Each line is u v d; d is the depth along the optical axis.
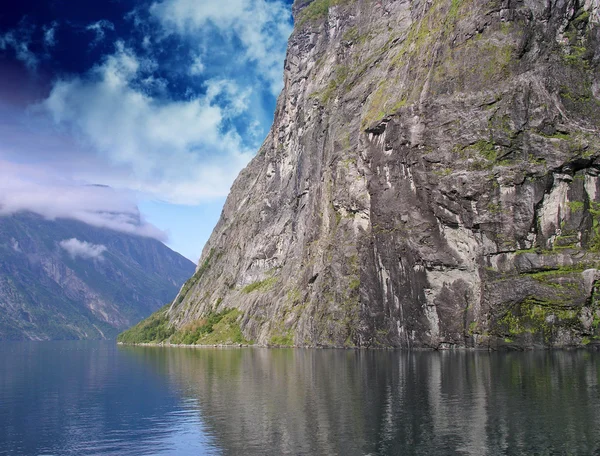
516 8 96.62
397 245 100.88
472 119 94.50
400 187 101.94
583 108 90.12
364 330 107.62
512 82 93.31
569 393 47.06
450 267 93.94
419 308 97.12
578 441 33.94
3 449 36.94
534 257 86.69
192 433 39.75
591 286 82.81
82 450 36.47
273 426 40.38
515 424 37.78
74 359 124.12
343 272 118.31
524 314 86.12
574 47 93.81
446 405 44.22
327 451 33.84
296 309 139.38
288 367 77.38
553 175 88.00
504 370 61.50
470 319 91.31
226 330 170.38
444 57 101.44
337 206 124.06
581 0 94.75
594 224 86.00
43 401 55.22
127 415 46.88
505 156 91.06
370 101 126.62
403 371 64.94
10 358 131.75
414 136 100.12
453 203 93.25
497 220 89.31
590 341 82.69
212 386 61.84
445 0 107.56
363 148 109.50
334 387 55.84
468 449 33.12
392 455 32.56
